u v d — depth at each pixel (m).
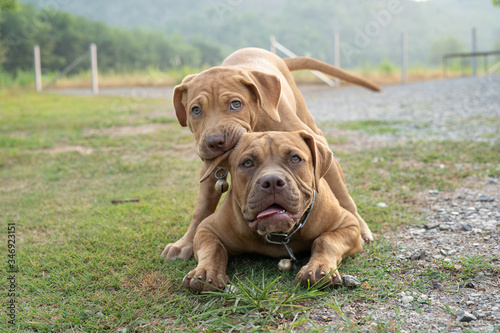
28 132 2.73
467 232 1.06
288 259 0.93
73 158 2.01
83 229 1.19
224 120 0.93
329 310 0.79
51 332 0.78
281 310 0.79
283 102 1.09
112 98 4.53
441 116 2.75
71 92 5.58
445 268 0.90
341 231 0.94
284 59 1.43
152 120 2.95
